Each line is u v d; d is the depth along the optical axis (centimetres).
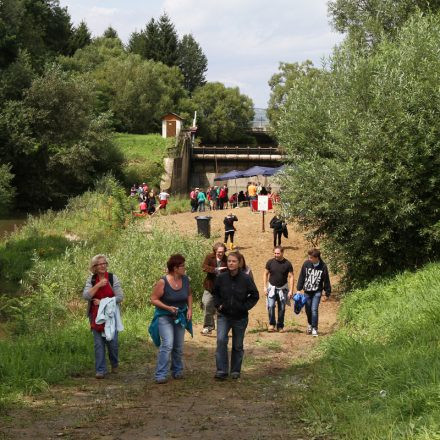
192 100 11800
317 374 1062
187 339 1597
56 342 1348
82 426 812
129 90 9862
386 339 1220
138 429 795
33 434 777
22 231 3800
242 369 1245
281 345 1530
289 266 1752
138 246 2223
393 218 1906
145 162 7400
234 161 8700
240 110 12238
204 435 760
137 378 1143
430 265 1834
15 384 1021
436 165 1934
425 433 646
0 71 6056
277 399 961
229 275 1134
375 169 1906
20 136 5819
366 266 2083
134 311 1927
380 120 1961
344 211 1980
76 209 4628
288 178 2177
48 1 10288
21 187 6181
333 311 2041
